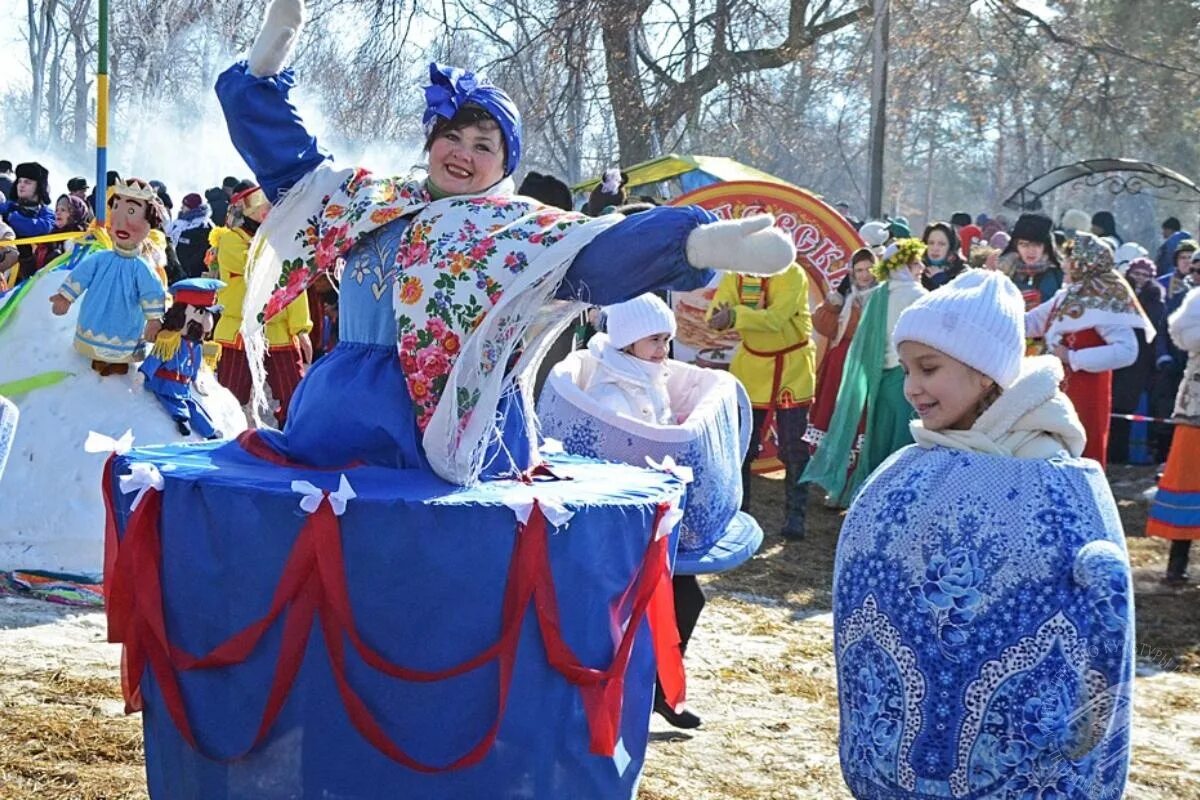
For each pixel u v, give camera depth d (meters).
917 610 3.04
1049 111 41.25
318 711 3.23
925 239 12.19
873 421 9.19
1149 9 36.47
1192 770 5.25
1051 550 2.98
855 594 3.15
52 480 6.59
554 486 3.55
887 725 3.07
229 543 3.21
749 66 27.81
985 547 3.01
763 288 9.48
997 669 2.97
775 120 33.81
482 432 3.37
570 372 5.63
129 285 6.74
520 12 26.28
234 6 30.73
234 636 3.22
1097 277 8.79
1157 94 36.91
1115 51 34.38
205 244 14.16
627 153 26.42
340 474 3.42
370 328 3.57
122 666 3.49
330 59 26.67
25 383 6.72
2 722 4.78
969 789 3.00
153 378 6.79
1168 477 8.35
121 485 3.35
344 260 3.71
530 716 3.31
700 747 5.19
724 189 11.51
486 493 3.30
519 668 3.28
